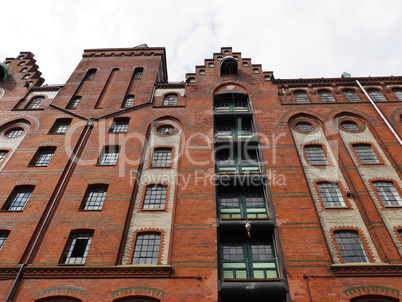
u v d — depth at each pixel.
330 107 20.09
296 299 10.93
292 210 13.80
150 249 13.14
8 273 12.12
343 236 13.24
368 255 12.47
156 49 27.81
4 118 20.72
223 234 13.50
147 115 20.28
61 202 14.90
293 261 11.99
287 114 19.59
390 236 12.77
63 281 11.86
